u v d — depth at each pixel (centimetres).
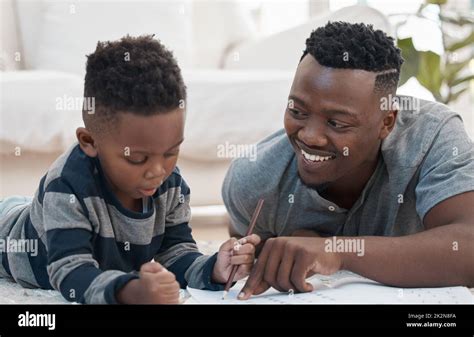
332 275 117
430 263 106
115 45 100
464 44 271
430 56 266
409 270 106
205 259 110
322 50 108
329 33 112
